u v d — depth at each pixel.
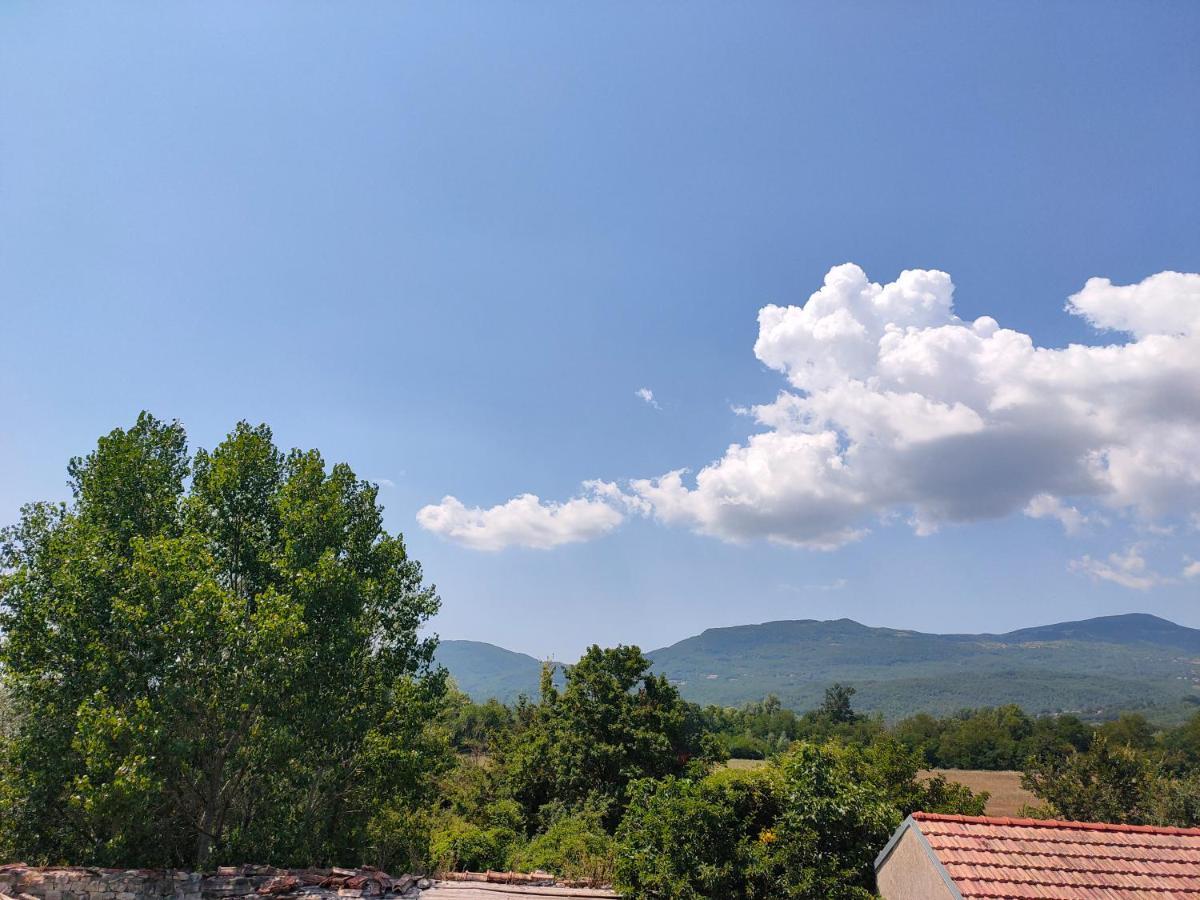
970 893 10.05
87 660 15.30
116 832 15.48
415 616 21.09
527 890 16.69
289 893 14.58
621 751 32.41
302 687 17.12
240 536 18.62
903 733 99.00
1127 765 35.34
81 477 17.64
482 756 50.59
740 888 16.75
